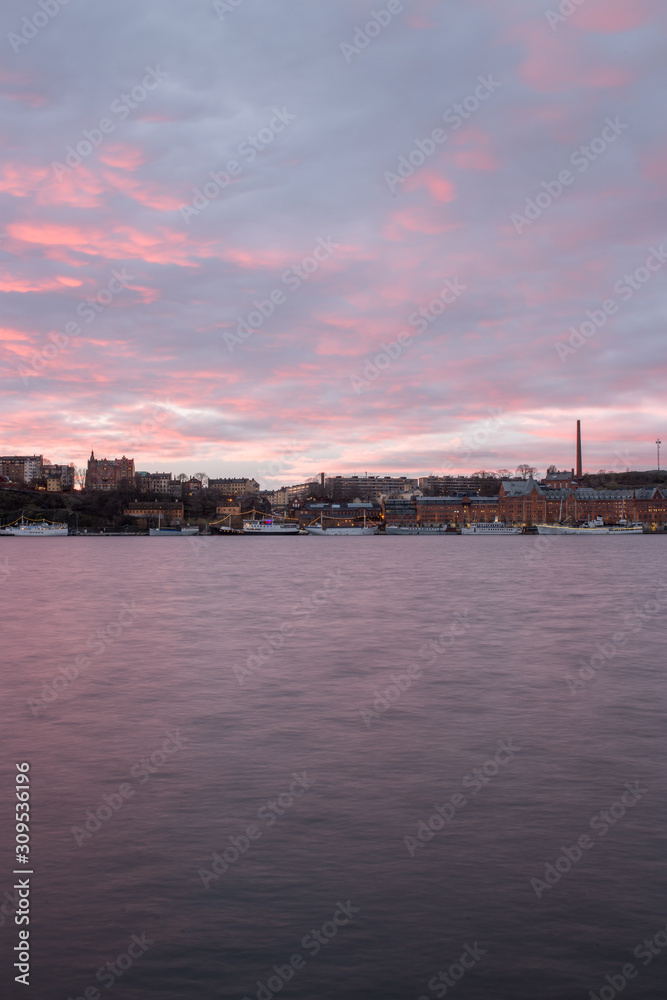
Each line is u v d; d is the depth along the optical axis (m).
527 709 26.66
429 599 69.06
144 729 24.03
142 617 55.09
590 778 19.30
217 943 12.27
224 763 20.58
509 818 16.78
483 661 36.22
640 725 24.39
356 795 18.16
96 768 20.17
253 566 132.75
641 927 12.63
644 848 15.29
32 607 62.78
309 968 11.66
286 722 24.88
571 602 65.88
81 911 13.12
